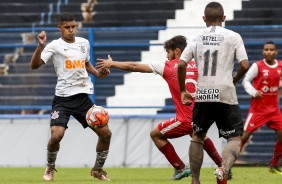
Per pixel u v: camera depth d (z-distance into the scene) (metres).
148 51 49.75
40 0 60.19
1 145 46.81
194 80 29.84
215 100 21.53
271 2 55.12
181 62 21.77
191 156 22.02
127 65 28.36
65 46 29.38
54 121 29.16
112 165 45.38
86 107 29.53
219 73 21.52
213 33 21.61
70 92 29.30
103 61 28.06
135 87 50.66
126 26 57.16
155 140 30.55
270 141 45.56
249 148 45.59
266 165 44.69
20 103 49.75
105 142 29.27
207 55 21.55
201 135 22.23
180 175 30.27
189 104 22.06
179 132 30.27
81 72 29.47
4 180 30.45
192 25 56.12
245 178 31.41
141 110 49.41
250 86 39.16
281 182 28.75
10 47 50.03
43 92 49.66
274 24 54.22
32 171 39.62
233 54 21.61
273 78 39.06
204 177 32.12
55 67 29.53
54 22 58.12
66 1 59.50
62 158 45.84
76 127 45.91
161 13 57.25
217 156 30.78
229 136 21.89
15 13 59.25
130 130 45.47
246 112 46.75
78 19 58.34
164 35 50.03
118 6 58.31
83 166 45.59
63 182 28.31
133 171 39.62
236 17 54.84
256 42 46.94
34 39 50.06
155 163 44.84
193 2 57.16
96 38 49.16
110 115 46.00
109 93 50.59
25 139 46.53
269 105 39.19
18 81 49.94
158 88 50.56
